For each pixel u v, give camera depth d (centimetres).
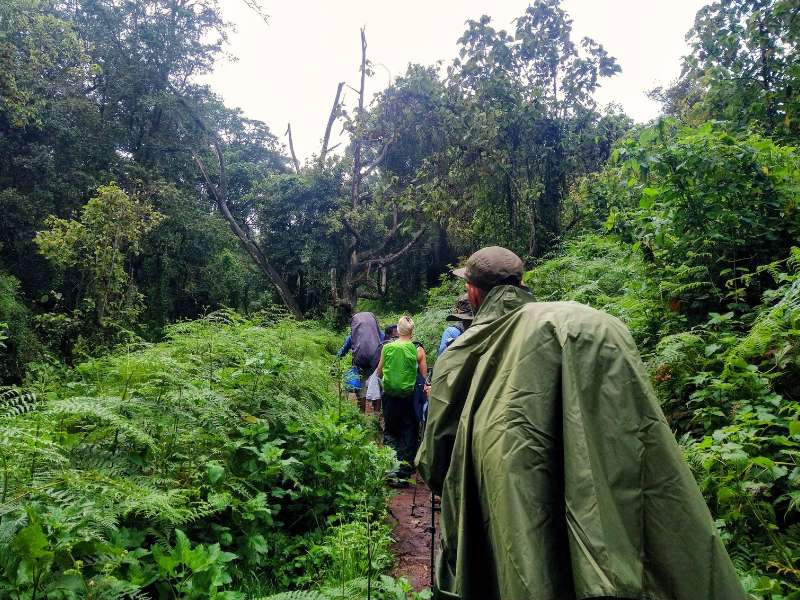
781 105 689
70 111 2091
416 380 573
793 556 227
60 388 409
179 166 2523
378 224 2036
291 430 420
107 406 309
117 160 2277
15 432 225
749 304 428
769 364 330
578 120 1482
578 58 1466
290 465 382
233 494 346
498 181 1455
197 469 333
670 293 442
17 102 1650
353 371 711
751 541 246
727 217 436
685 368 361
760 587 209
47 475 251
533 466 125
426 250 2192
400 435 576
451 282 1353
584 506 114
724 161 437
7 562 195
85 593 209
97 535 220
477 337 165
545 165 1412
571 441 121
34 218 1934
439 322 986
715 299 430
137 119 2428
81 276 1712
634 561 113
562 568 118
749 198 443
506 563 119
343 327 1973
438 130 1623
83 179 2095
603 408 125
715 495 267
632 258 541
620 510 117
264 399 435
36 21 1597
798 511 251
